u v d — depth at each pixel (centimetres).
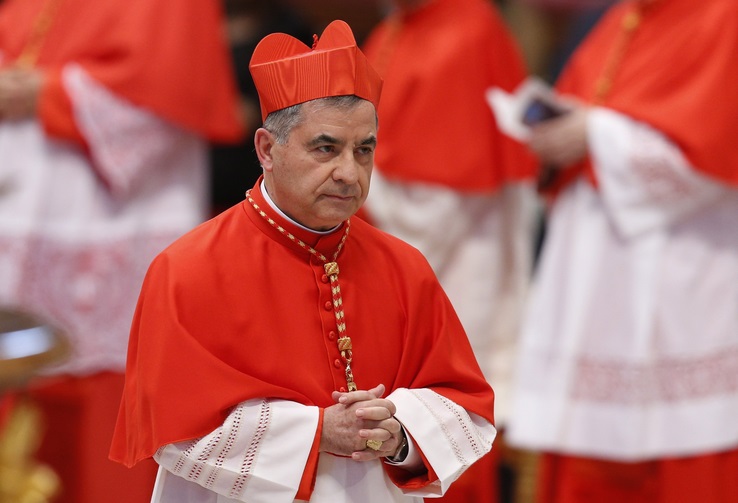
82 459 1895
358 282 943
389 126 1897
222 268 905
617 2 2569
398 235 1888
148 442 879
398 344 941
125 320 1878
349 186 869
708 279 1642
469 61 1883
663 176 1616
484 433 944
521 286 1961
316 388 899
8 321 1585
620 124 1642
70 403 1902
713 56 1627
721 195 1644
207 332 888
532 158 1911
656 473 1666
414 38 1928
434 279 969
